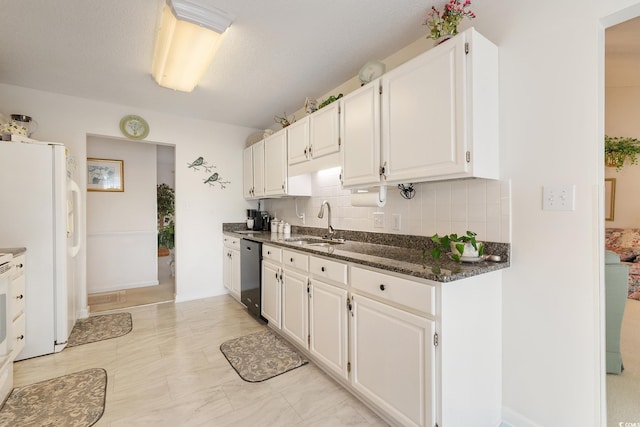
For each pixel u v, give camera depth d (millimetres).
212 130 3760
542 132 1393
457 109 1386
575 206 1301
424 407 1271
